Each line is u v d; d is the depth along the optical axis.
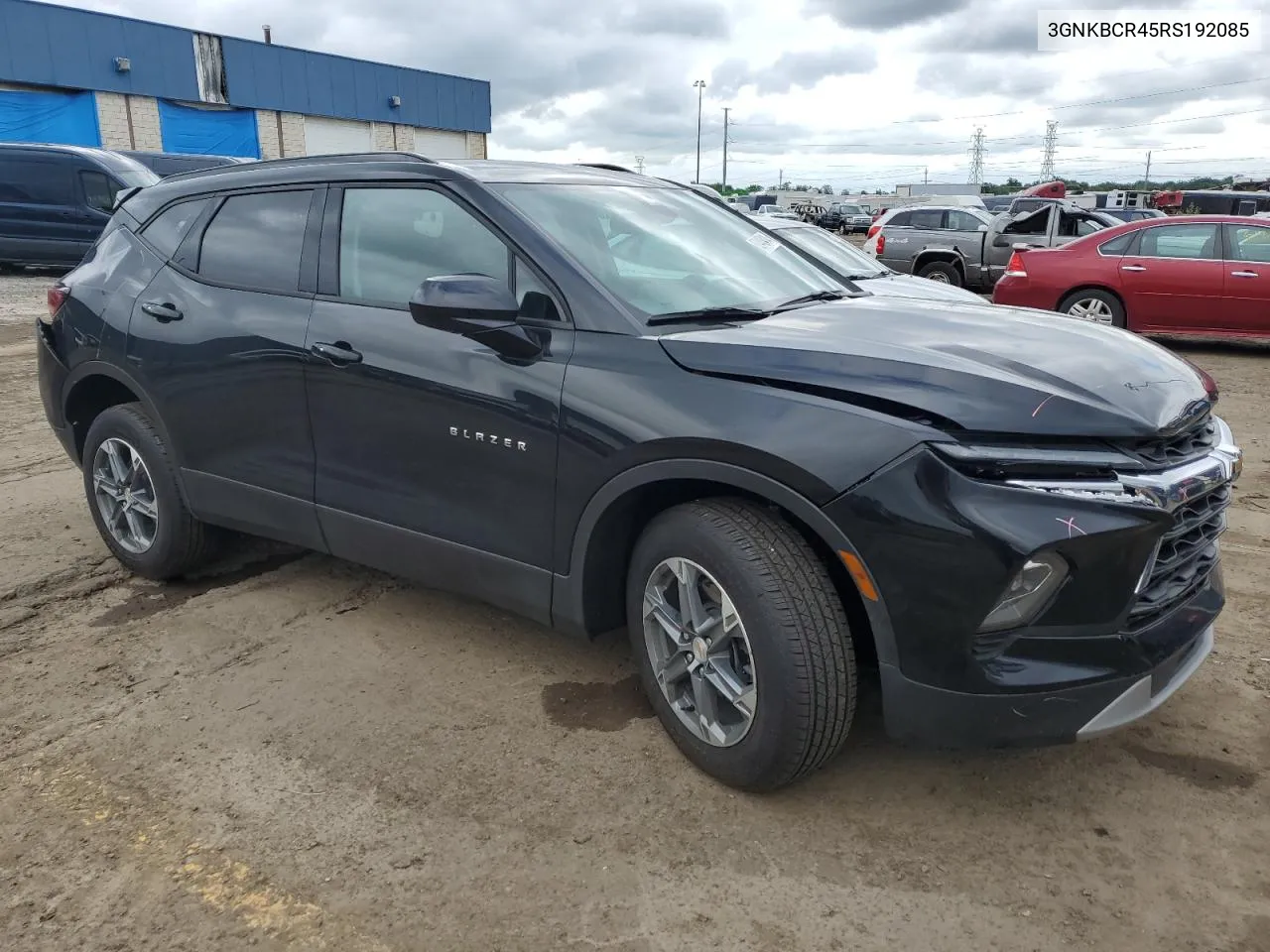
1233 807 2.69
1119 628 2.40
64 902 2.36
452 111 37.91
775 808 2.69
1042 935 2.24
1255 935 2.23
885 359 2.51
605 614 3.03
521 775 2.84
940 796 2.75
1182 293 10.57
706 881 2.42
